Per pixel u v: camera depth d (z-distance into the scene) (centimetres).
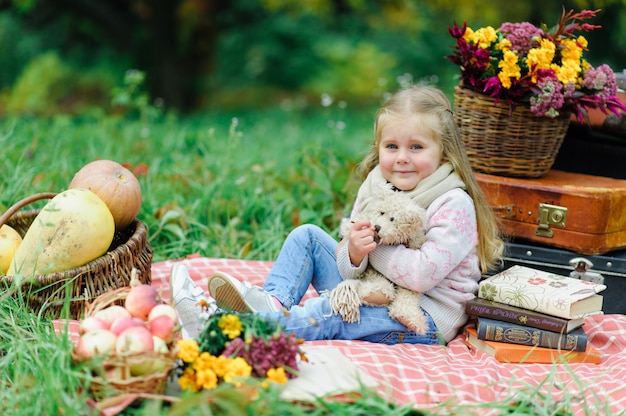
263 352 241
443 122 308
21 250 308
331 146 607
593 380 275
